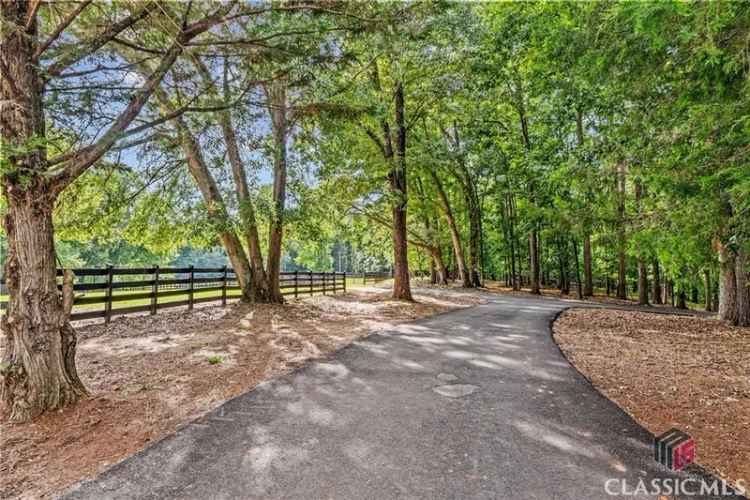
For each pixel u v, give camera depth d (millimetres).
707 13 3223
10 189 3891
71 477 2891
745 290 10594
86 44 4504
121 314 9703
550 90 12172
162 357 6074
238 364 5750
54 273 4141
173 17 4734
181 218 11492
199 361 5887
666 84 5344
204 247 12375
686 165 5766
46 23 4980
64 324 4191
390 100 13531
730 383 5059
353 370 5492
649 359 6320
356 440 3408
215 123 6324
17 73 3895
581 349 7035
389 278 36688
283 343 7152
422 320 10250
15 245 3951
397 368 5605
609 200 8922
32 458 3170
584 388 4809
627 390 4773
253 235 12344
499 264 37438
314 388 4738
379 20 5242
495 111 21422
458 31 11078
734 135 4586
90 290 8258
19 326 3912
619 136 7449
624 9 3420
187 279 10789
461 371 5484
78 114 4605
